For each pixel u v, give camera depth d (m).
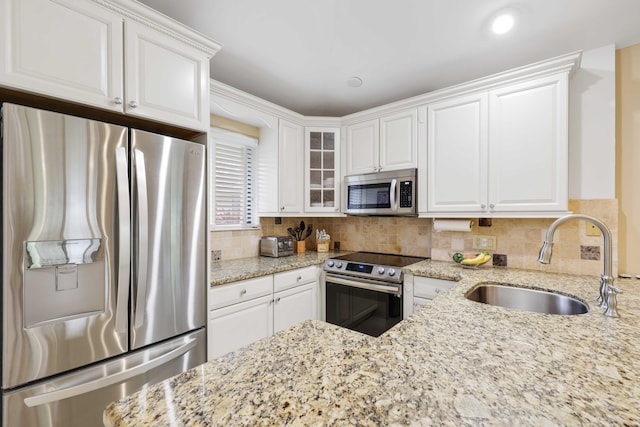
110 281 1.25
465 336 0.91
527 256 2.09
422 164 2.28
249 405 0.55
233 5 1.50
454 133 2.13
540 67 1.78
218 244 2.47
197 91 1.62
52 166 1.11
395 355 0.77
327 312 2.58
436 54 1.94
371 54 1.94
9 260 1.03
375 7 1.51
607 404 0.56
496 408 0.55
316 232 3.31
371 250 2.99
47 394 1.09
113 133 1.27
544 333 0.93
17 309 1.04
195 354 1.59
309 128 2.78
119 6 1.30
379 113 2.52
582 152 1.88
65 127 1.14
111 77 1.29
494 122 1.97
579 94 1.89
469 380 0.64
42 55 1.11
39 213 1.08
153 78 1.43
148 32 1.41
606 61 1.82
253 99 2.31
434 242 2.53
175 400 0.57
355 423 0.50
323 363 0.72
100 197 1.23
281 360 0.73
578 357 0.76
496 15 1.56
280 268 2.20
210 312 1.70
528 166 1.85
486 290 1.75
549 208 1.79
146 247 1.36
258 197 2.72
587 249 1.88
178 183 1.51
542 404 0.56
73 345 1.16
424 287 2.07
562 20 1.58
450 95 2.15
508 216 1.92
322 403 0.55
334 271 2.52
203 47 1.62
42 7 1.11
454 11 1.53
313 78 2.28
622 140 1.83
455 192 2.12
